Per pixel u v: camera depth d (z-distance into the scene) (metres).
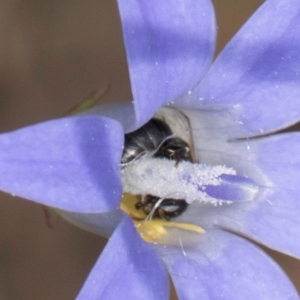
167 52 0.10
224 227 0.11
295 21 0.11
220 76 0.11
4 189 0.10
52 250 0.14
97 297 0.10
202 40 0.10
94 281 0.10
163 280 0.10
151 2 0.10
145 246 0.10
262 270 0.11
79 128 0.10
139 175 0.11
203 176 0.11
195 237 0.11
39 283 0.14
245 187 0.11
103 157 0.10
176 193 0.11
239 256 0.11
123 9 0.10
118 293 0.10
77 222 0.11
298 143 0.11
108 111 0.11
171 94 0.10
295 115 0.11
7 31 0.14
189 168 0.11
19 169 0.10
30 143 0.10
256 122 0.11
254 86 0.11
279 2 0.11
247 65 0.11
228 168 0.11
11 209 0.14
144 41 0.10
